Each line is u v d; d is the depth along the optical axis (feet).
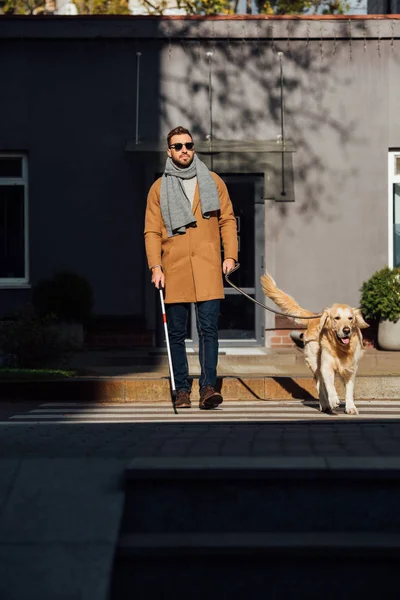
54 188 48.67
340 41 49.11
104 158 48.65
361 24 48.91
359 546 11.77
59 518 12.19
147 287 48.47
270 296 30.60
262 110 49.14
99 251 48.62
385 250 49.01
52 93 48.73
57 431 17.02
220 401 28.81
